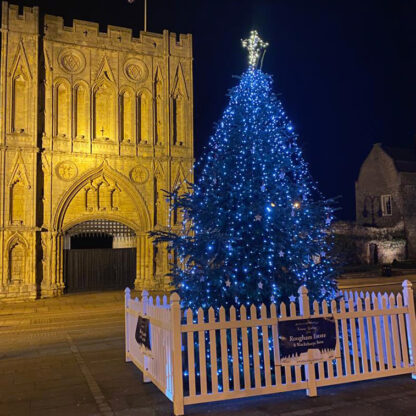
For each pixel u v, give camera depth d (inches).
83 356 406.6
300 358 267.1
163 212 1119.0
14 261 978.7
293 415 238.4
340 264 365.7
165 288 1084.5
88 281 1083.9
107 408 258.7
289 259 323.9
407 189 1681.8
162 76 1156.5
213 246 323.3
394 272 1402.6
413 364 295.6
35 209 993.5
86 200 1069.1
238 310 325.1
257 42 393.1
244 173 343.0
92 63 1090.7
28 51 1026.1
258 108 358.9
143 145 1120.8
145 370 307.1
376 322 291.1
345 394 268.7
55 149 1038.4
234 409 250.2
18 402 273.6
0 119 992.2
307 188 359.3
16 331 608.7
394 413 235.6
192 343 250.5
